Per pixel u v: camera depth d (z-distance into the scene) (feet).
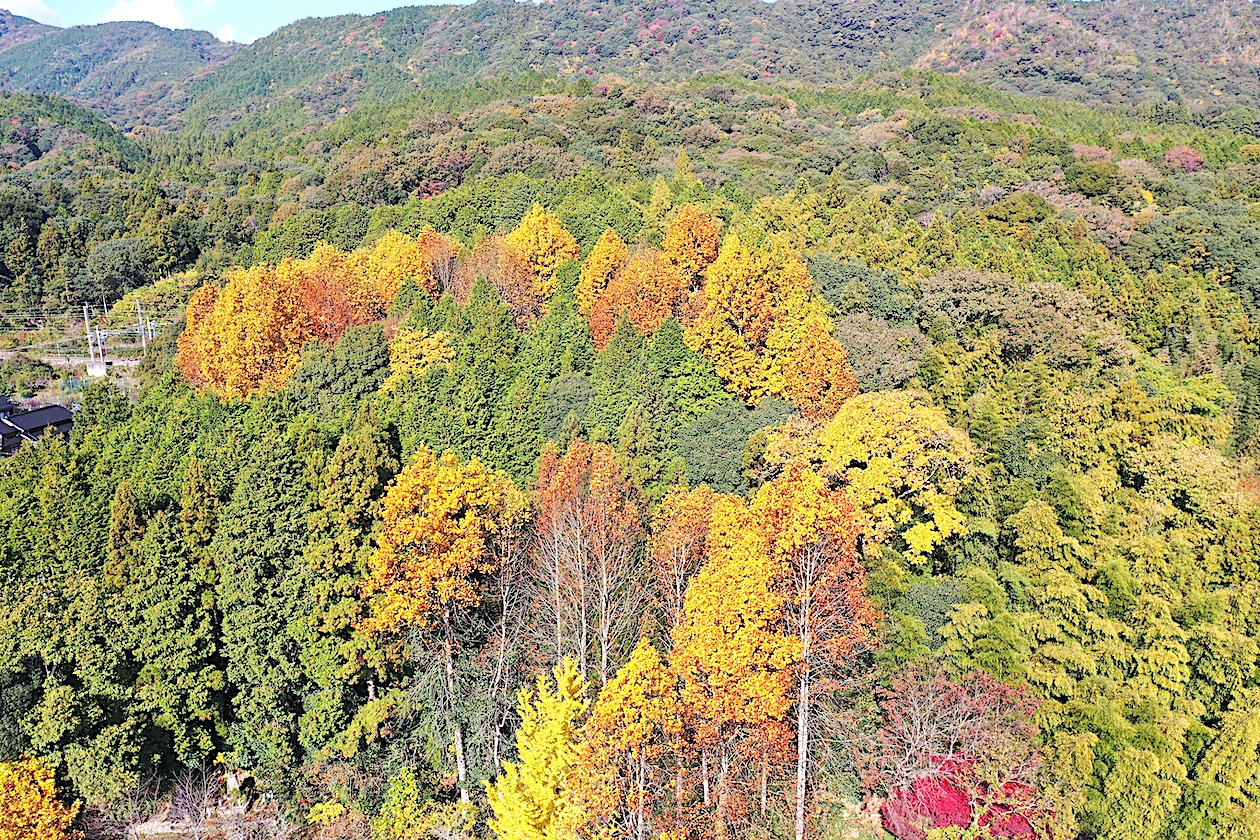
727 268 214.90
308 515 136.05
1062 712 125.49
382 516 138.31
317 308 253.44
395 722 141.79
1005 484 165.89
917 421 157.89
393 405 207.10
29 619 126.93
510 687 140.97
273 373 232.32
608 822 105.19
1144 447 176.86
